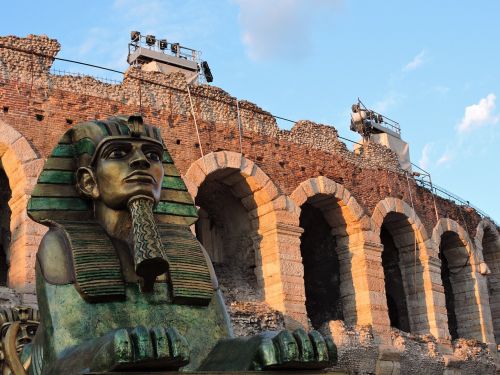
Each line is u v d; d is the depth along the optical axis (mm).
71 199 6445
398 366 27438
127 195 6137
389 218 31766
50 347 5762
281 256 25703
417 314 31359
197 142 25359
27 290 19406
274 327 24516
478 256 35469
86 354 5160
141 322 5973
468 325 34281
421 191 33312
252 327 23938
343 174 29609
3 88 21734
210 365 5906
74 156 6570
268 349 5410
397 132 38281
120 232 6277
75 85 23281
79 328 5754
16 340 7070
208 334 6266
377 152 31828
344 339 26109
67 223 6277
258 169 26328
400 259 32094
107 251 6102
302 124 29109
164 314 6109
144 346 4859
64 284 5910
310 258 31734
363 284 28266
